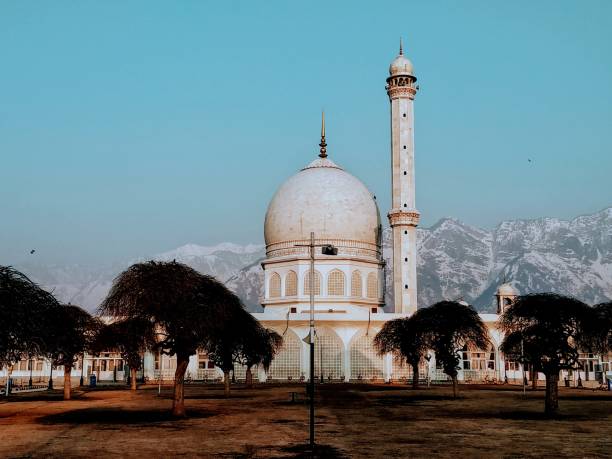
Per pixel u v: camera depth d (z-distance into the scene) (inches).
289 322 5241.1
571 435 1882.4
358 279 5595.5
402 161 5659.5
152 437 1817.2
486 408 2723.9
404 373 5275.6
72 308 3294.8
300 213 5713.6
